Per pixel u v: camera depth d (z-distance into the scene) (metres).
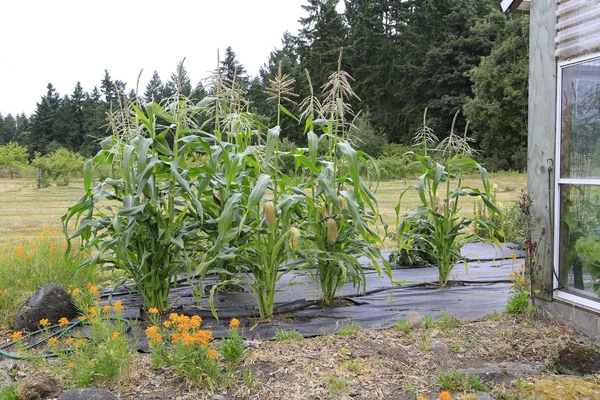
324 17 39.41
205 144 3.77
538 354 3.01
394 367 2.82
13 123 59.38
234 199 3.47
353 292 4.67
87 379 2.57
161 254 3.77
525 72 27.02
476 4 39.97
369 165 4.38
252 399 2.48
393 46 38.06
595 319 3.12
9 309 3.86
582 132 3.25
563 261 3.44
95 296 3.56
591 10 3.09
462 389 2.57
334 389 2.54
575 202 3.33
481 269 5.84
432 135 5.20
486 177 4.64
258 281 3.77
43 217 11.61
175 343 2.79
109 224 3.86
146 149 3.51
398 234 5.13
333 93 4.02
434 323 3.59
